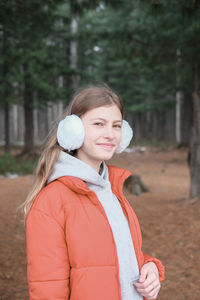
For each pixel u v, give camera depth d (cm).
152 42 941
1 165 1489
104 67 3622
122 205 144
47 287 114
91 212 126
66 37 2170
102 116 130
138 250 137
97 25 2831
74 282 118
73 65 2323
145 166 1886
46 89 1889
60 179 128
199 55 891
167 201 908
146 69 1171
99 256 122
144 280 132
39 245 118
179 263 467
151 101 3191
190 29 877
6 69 1803
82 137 130
